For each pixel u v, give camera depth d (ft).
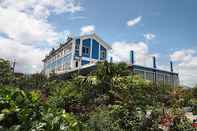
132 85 48.19
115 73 54.44
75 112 41.22
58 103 42.04
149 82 57.72
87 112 38.11
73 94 45.62
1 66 79.92
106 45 133.08
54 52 155.53
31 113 16.39
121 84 48.70
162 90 62.95
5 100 16.62
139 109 33.78
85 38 125.90
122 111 32.35
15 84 78.28
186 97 65.16
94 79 51.42
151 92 53.98
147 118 31.01
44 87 77.25
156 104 40.75
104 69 54.39
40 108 17.88
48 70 169.27
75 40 122.83
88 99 47.06
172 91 65.05
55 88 60.39
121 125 30.78
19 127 14.78
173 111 33.42
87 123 29.04
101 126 28.43
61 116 18.19
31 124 15.53
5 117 15.10
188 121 31.86
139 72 94.22
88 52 125.80
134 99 39.42
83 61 122.52
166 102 55.93
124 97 39.93
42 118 16.70
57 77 99.91
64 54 134.82
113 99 44.80
